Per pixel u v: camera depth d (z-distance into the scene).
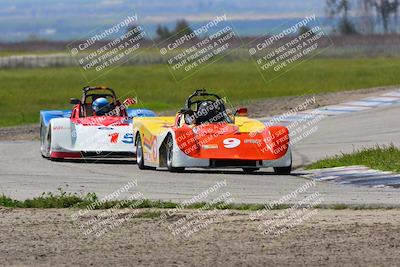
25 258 35.94
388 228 41.12
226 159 66.31
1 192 56.25
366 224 42.25
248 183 60.44
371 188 55.56
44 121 84.56
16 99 165.00
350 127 98.31
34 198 50.22
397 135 89.25
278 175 66.50
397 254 35.94
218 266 34.28
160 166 70.44
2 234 41.09
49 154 82.25
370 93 131.50
